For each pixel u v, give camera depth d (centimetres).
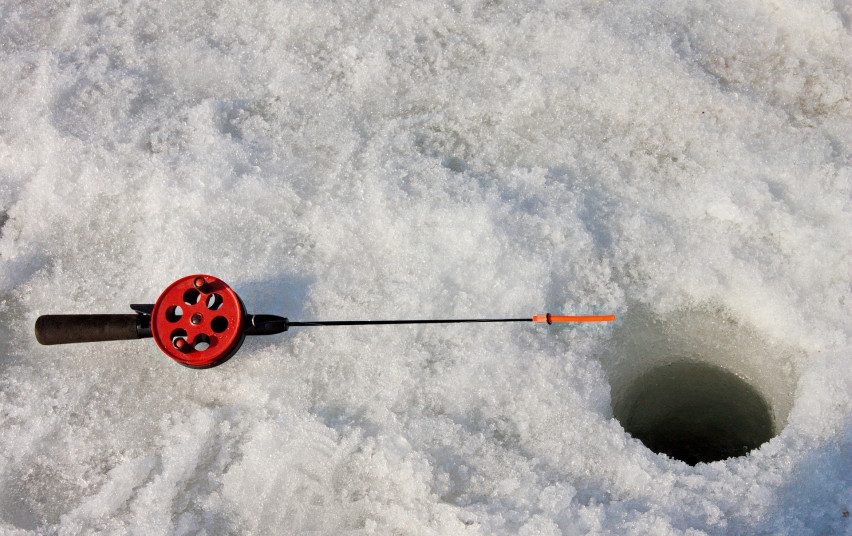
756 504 56
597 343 63
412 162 70
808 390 60
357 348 63
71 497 58
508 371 61
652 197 69
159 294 65
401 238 66
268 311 64
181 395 62
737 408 69
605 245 67
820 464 57
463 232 66
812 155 69
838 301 63
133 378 63
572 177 70
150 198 69
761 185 67
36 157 70
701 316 66
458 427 59
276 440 59
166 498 58
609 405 62
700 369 68
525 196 69
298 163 71
